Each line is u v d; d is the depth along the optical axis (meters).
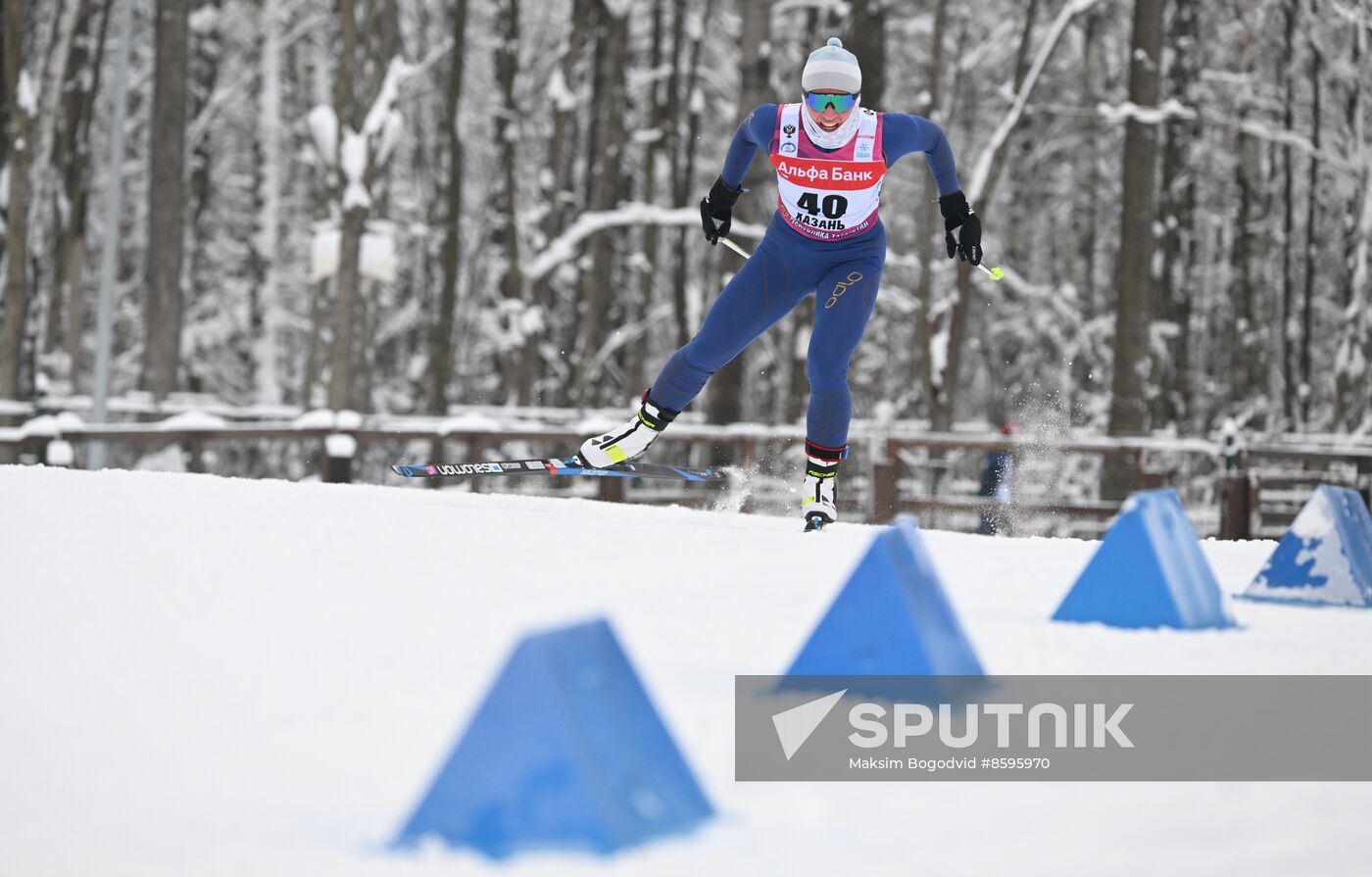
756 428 48.84
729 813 7.04
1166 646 12.04
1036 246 115.75
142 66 98.56
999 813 7.20
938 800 7.41
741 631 11.95
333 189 72.50
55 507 17.50
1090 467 71.19
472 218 110.06
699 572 15.12
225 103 93.44
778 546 17.48
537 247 95.75
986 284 99.06
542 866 6.14
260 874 6.16
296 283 104.25
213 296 97.31
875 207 20.42
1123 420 64.06
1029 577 16.70
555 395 108.94
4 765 7.87
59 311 84.56
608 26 92.50
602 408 109.00
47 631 11.41
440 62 106.25
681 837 6.58
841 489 67.50
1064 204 108.88
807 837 6.70
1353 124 92.81
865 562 9.85
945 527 58.94
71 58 77.88
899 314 104.38
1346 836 6.97
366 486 24.00
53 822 6.90
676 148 97.44
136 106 99.62
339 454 44.94
